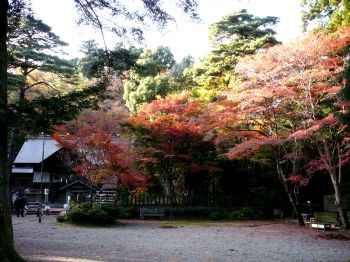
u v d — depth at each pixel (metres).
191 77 26.22
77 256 7.61
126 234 11.90
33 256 7.45
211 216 18.64
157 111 19.17
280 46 13.79
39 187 27.22
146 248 9.04
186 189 21.69
